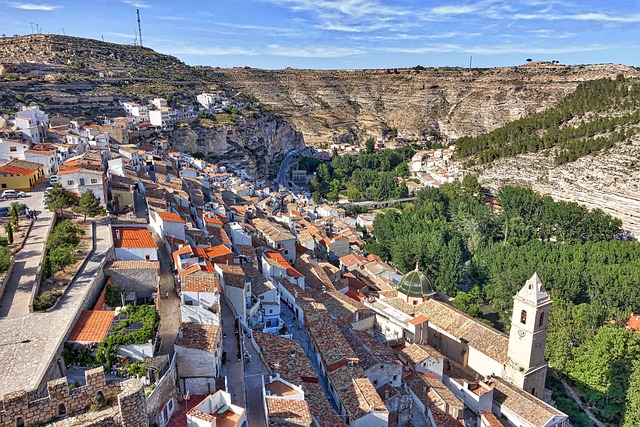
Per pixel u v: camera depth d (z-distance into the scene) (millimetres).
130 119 190125
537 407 65625
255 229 123938
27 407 32812
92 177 86938
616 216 176375
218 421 44062
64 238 67750
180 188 119750
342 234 154875
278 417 47125
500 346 78812
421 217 178125
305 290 90812
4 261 57469
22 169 95500
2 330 46594
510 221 163375
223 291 70062
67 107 195625
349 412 55312
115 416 34156
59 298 53000
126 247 69062
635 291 104688
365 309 86438
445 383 73875
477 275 131750
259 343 62250
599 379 79375
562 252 130750
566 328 87438
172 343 52438
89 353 45344
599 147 199375
